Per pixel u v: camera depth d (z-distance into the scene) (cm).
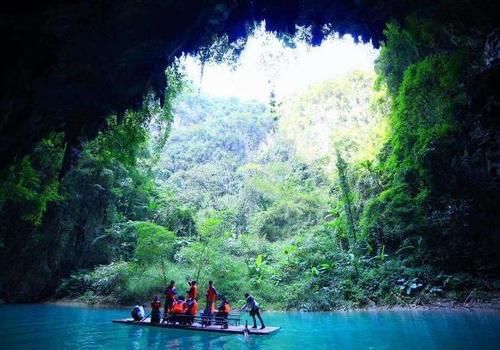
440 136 1897
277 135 6106
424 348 858
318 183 4331
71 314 1788
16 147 1089
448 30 1462
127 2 872
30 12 752
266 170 4941
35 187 1722
